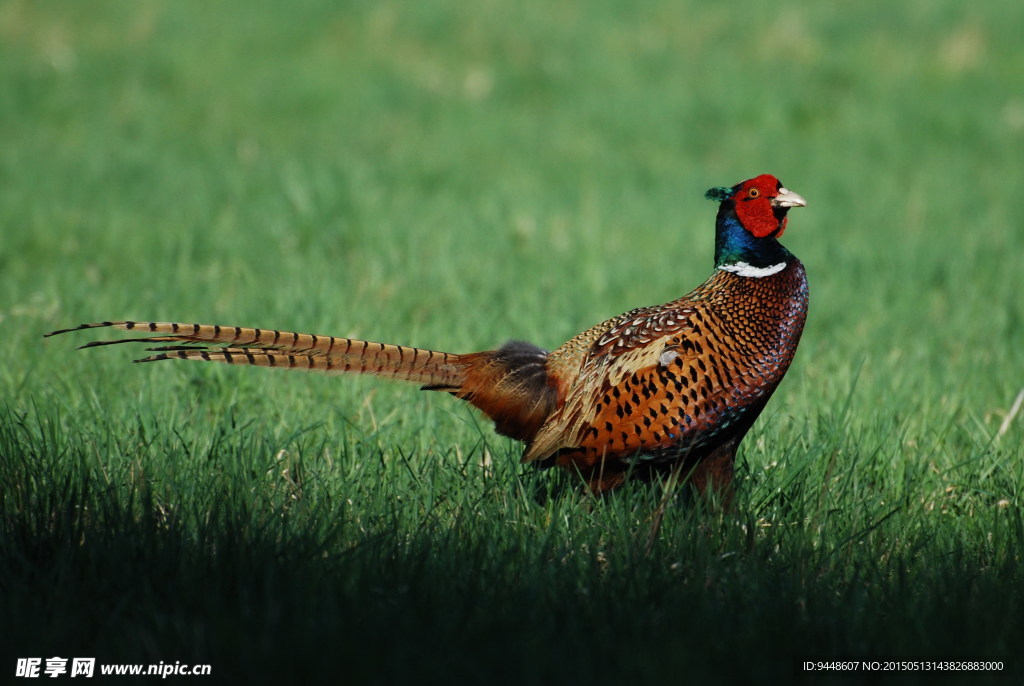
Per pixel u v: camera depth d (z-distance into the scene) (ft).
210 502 45.06
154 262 86.53
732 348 45.83
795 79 160.35
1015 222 105.70
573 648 35.88
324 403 59.06
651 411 45.62
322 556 41.50
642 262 89.20
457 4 192.65
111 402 57.57
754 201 46.57
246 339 46.75
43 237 91.81
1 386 59.98
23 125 135.13
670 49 174.60
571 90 155.63
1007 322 74.49
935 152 134.72
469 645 35.86
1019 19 188.85
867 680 34.73
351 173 113.39
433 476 49.08
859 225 104.68
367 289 79.10
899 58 172.24
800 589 40.11
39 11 183.01
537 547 43.37
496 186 114.32
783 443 54.03
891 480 51.01
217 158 122.62
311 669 33.94
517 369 48.11
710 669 34.27
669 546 43.88
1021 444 54.44
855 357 67.26
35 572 39.88
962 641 36.70
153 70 158.20
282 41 173.88
